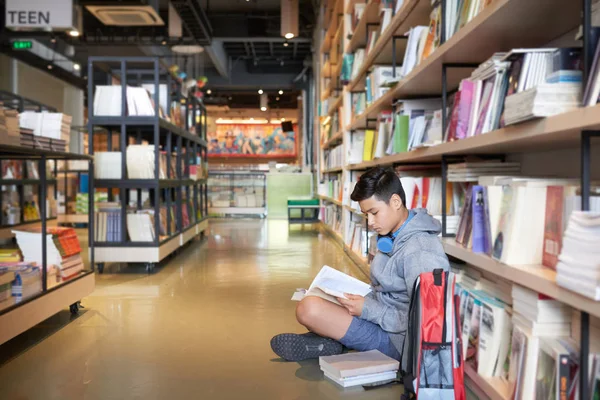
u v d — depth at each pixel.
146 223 5.58
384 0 4.29
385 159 4.07
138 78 6.83
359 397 2.25
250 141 25.06
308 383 2.42
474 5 2.37
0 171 6.07
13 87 13.53
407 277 2.21
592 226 1.31
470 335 2.26
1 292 2.80
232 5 12.95
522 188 1.77
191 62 15.60
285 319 3.63
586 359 1.42
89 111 5.55
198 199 9.48
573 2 1.89
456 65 2.80
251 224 11.94
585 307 1.30
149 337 3.20
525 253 1.78
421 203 3.38
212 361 2.75
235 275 5.40
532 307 1.73
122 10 7.29
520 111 1.66
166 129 6.36
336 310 2.51
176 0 9.56
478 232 2.11
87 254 6.88
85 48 15.33
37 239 3.47
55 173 8.02
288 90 18.83
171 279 5.18
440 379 1.96
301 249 7.46
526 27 2.21
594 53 1.42
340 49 8.02
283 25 10.49
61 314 3.77
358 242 5.63
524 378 1.70
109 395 2.31
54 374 2.57
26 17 6.23
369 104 5.11
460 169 2.66
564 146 2.20
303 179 14.41
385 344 2.52
